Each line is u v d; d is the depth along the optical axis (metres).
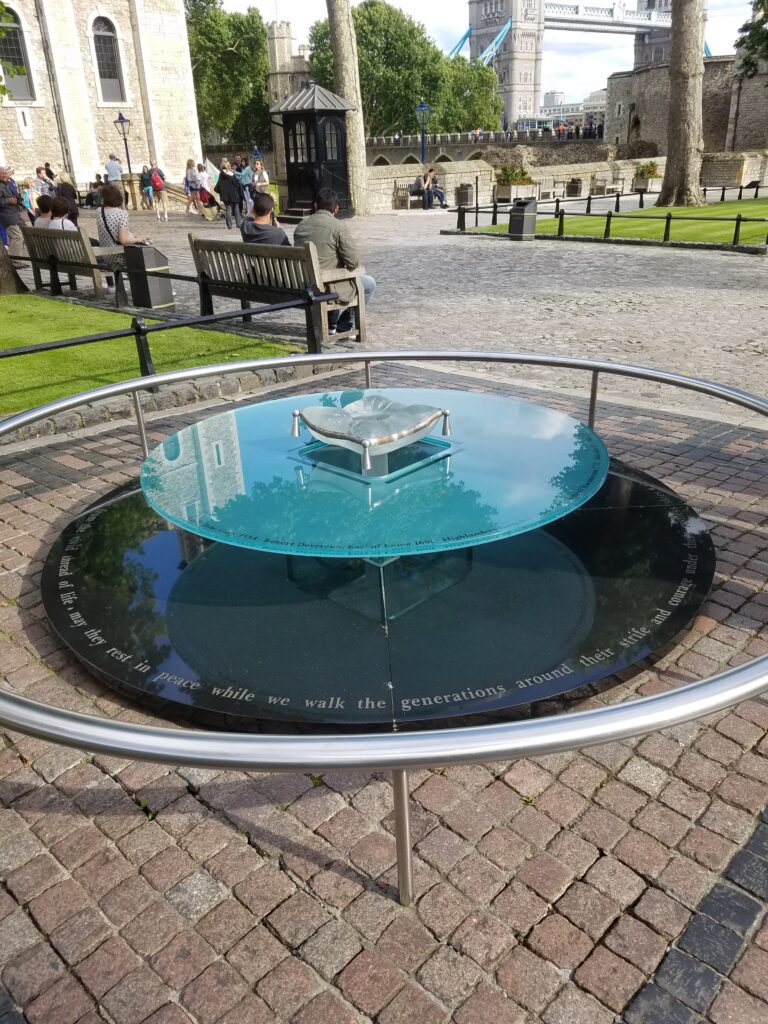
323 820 2.44
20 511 4.60
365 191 26.11
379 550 2.85
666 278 12.98
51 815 2.49
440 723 2.69
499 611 3.32
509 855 2.29
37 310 10.61
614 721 1.58
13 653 3.24
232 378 6.79
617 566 3.68
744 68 36.91
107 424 6.08
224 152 70.12
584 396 6.56
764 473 4.92
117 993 1.94
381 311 10.50
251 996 1.92
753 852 2.28
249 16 72.06
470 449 3.86
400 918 2.11
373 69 78.69
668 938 2.03
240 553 3.89
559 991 1.91
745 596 3.55
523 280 13.04
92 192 30.30
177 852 2.34
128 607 3.44
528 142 56.09
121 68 43.09
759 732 2.76
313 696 2.82
